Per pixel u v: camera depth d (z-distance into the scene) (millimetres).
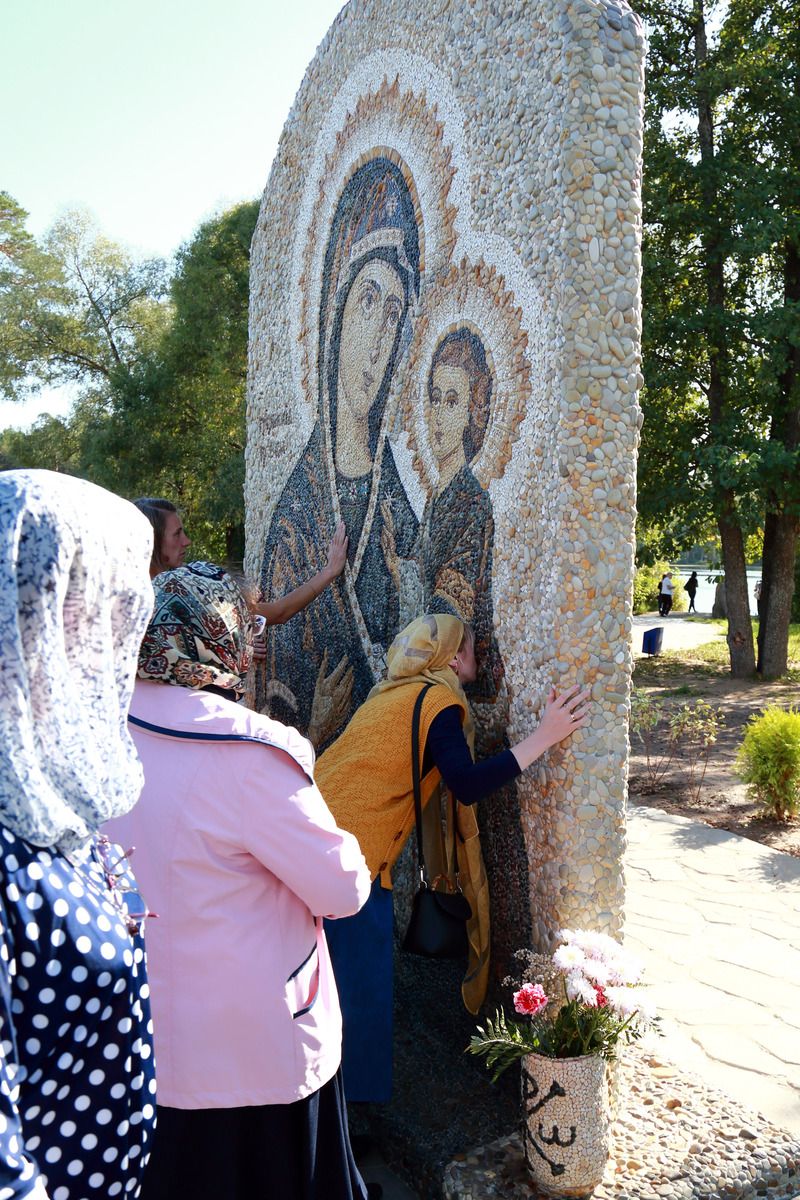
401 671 3262
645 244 14578
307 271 5168
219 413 23250
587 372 2900
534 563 3152
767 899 5586
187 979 1950
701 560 57062
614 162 2898
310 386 5141
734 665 15367
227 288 22859
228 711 2041
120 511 1403
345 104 4688
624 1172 2854
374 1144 3260
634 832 6965
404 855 4336
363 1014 3115
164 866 1957
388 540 4289
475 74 3523
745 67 13805
